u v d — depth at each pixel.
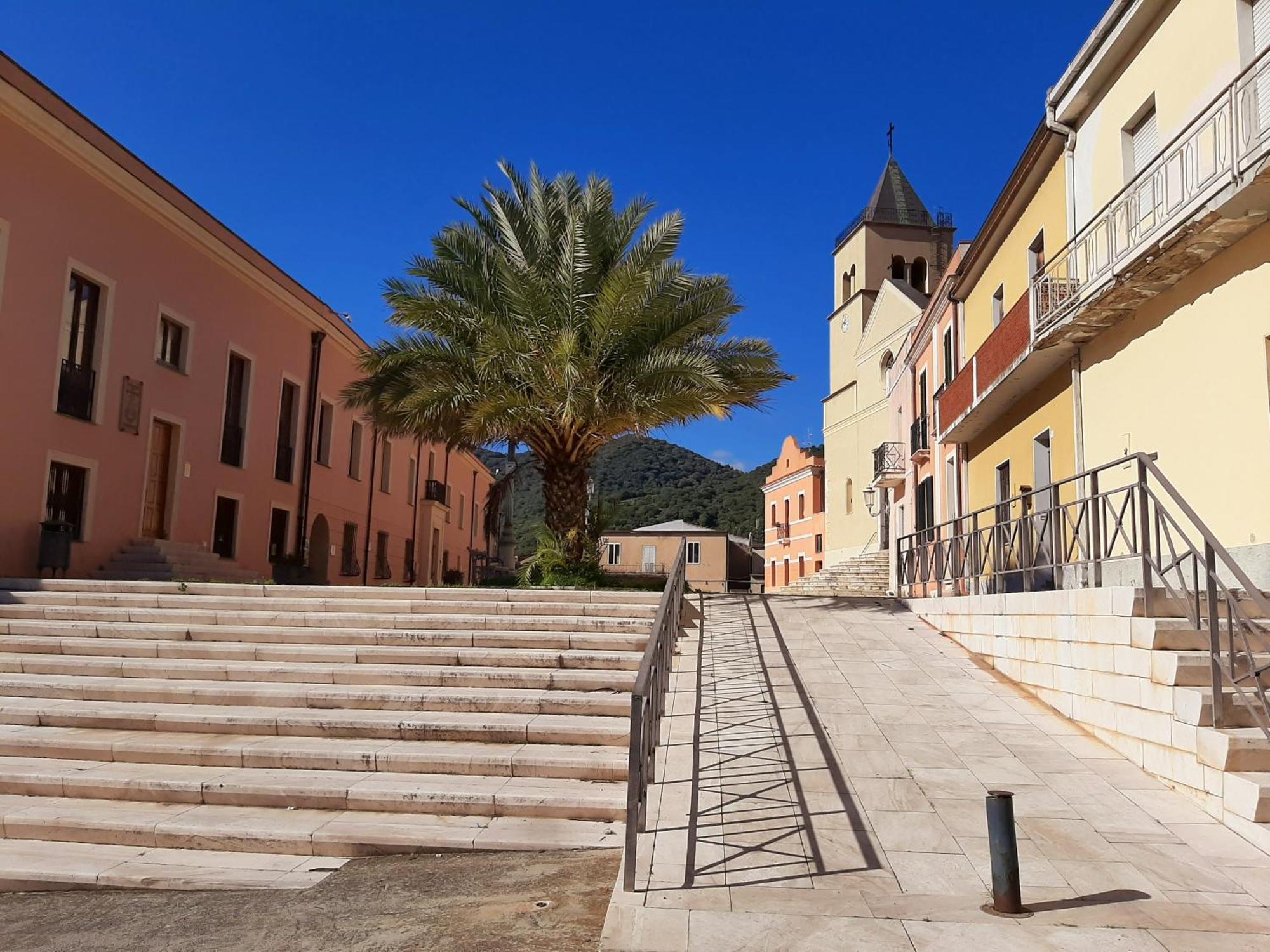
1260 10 9.08
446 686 8.57
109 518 16.31
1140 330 11.20
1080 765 6.58
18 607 11.19
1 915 4.94
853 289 37.91
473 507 44.16
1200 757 5.78
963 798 5.97
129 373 16.84
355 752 6.99
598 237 15.20
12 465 14.20
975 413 16.89
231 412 20.47
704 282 15.59
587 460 15.95
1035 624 8.38
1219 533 9.45
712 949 3.98
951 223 37.28
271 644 9.82
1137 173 11.39
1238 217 8.77
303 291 23.17
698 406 14.56
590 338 14.85
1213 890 4.66
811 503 46.44
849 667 9.34
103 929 4.63
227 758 7.04
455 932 4.38
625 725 7.36
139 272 17.12
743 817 5.66
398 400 15.80
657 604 11.27
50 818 6.13
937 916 4.35
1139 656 6.57
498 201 15.59
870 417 34.34
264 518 21.55
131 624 10.46
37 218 14.68
